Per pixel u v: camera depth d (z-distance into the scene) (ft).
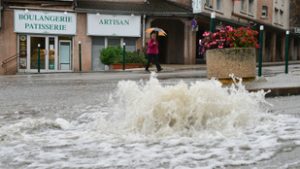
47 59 96.73
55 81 48.52
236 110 15.58
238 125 15.33
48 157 11.97
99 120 17.70
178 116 14.92
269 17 152.87
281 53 167.12
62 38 97.40
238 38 32.68
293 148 11.91
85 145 13.38
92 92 32.86
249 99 16.01
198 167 10.35
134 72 68.08
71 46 97.91
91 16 97.81
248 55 32.30
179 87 15.23
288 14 174.81
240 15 130.00
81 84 42.19
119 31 99.25
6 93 34.01
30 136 15.08
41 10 95.50
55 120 18.16
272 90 25.73
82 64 98.12
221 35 33.32
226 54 32.35
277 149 11.85
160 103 15.02
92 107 23.11
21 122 17.99
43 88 38.55
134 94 16.17
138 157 11.62
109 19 98.53
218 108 15.30
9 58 94.12
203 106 15.07
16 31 94.27
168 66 87.81
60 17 96.48
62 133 15.61
